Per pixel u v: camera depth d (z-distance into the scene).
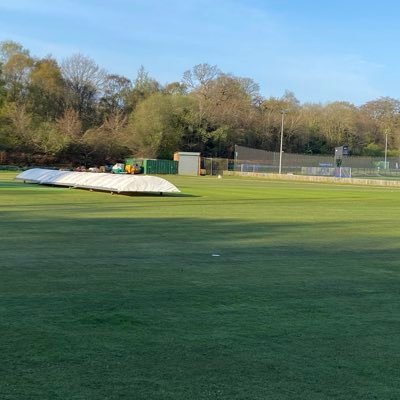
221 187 45.16
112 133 93.94
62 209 21.02
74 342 5.39
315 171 82.81
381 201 31.81
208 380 4.52
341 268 9.98
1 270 8.97
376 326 6.24
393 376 4.71
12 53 97.56
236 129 106.06
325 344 5.54
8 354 5.02
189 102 100.75
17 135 83.56
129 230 14.85
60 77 101.25
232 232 14.99
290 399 4.19
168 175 81.00
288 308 6.96
